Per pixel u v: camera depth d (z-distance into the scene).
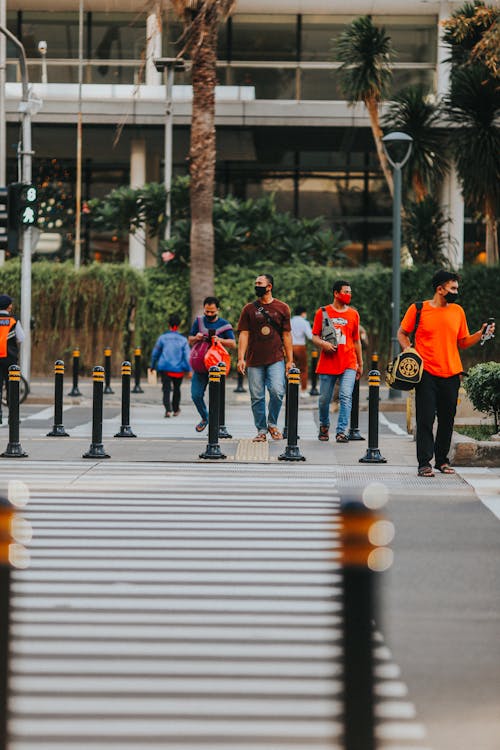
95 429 18.73
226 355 22.08
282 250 44.34
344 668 7.83
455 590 10.02
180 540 12.23
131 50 52.84
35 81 51.81
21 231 29.06
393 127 44.19
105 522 13.27
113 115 50.47
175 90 50.56
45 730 6.63
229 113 50.44
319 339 20.95
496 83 40.84
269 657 8.07
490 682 7.57
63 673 7.68
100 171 54.66
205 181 37.12
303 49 53.03
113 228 46.00
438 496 15.23
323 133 52.44
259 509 14.23
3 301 25.23
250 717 6.87
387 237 54.59
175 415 28.33
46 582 10.30
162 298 43.03
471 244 52.16
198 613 9.26
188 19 36.06
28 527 12.93
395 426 27.30
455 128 42.81
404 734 6.61
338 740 6.51
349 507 14.43
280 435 21.03
